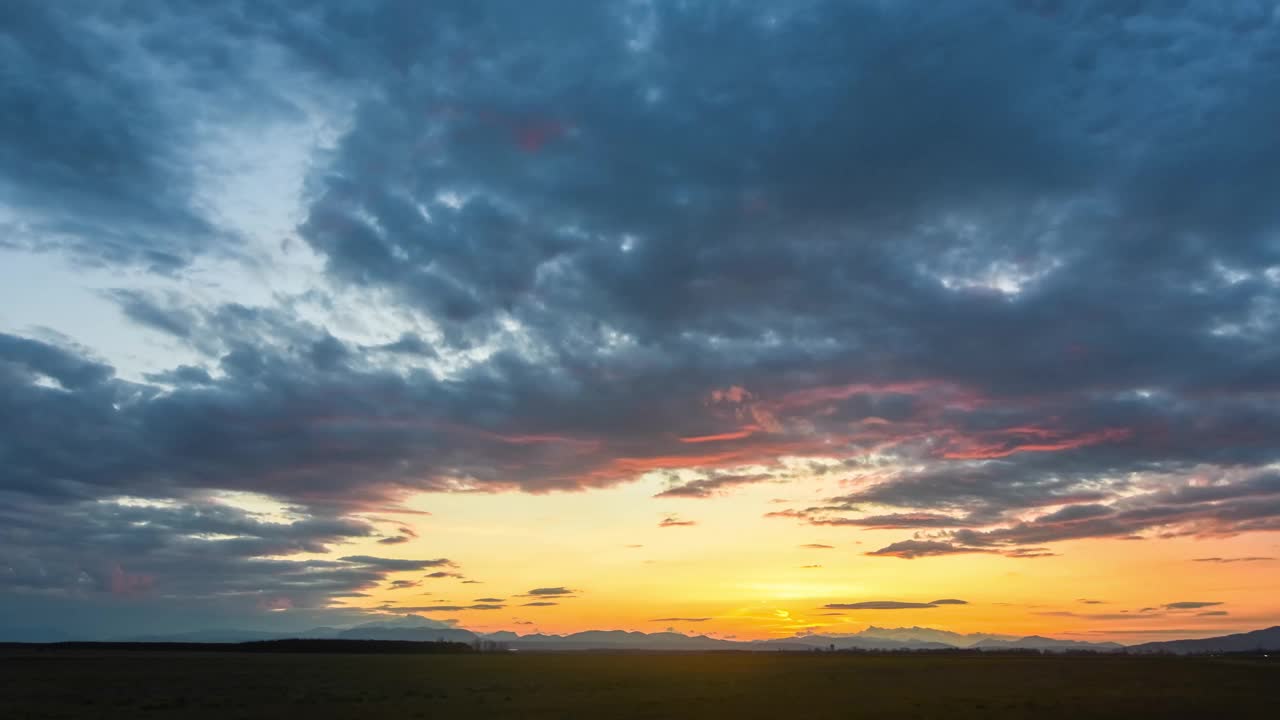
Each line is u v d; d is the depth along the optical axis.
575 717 63.31
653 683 100.75
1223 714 65.88
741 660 185.25
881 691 86.38
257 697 81.50
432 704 73.75
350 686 97.56
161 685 98.69
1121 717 63.75
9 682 103.19
